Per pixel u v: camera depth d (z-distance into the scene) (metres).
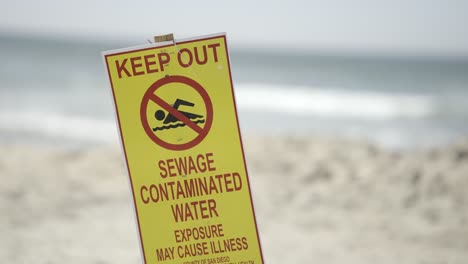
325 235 8.14
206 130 4.30
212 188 4.33
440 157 10.57
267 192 9.80
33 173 10.31
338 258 7.20
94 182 10.08
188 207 4.35
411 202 9.31
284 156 11.24
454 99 47.91
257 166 10.82
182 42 4.25
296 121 35.59
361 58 115.75
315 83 62.41
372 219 8.79
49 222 8.12
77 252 6.88
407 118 39.62
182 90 4.28
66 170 10.60
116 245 7.27
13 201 8.93
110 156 11.34
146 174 4.33
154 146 4.32
